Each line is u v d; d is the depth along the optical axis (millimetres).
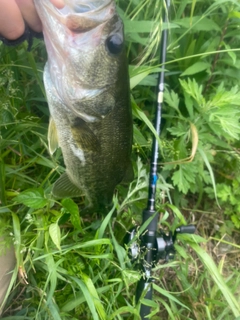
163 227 552
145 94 517
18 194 392
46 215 408
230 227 586
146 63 444
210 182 539
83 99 328
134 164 493
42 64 439
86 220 490
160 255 417
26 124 424
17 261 378
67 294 423
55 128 352
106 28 300
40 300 388
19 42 307
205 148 520
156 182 445
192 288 500
